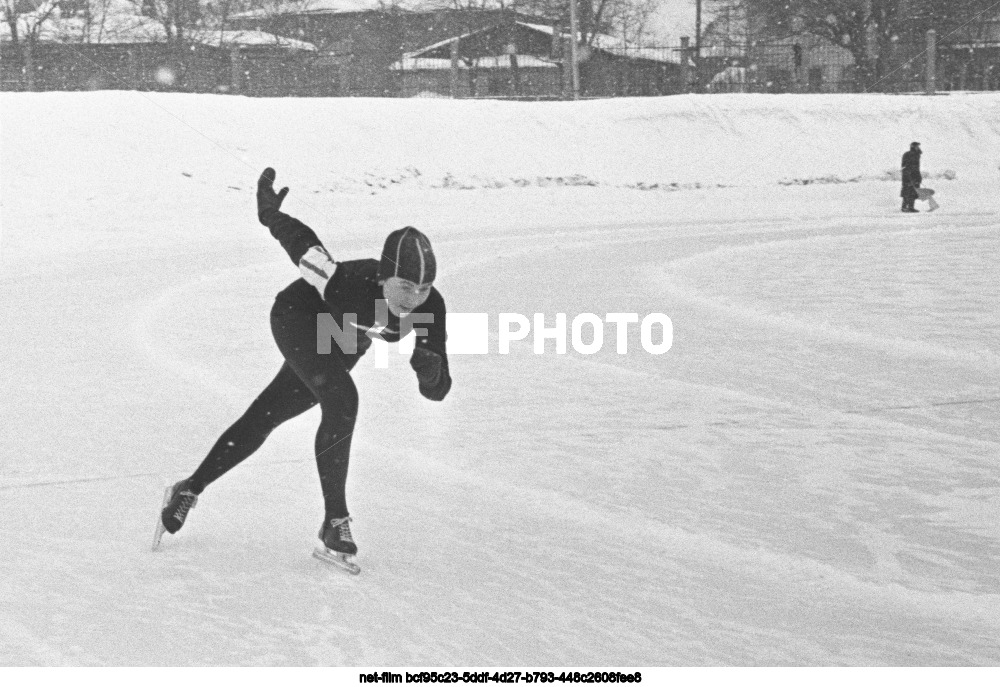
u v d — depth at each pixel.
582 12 60.03
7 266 18.78
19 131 30.33
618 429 7.31
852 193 37.56
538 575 4.68
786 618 4.27
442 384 4.48
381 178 34.00
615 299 13.82
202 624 4.04
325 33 65.19
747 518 5.52
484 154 37.12
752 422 7.53
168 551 4.84
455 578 4.62
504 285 15.24
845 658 3.90
